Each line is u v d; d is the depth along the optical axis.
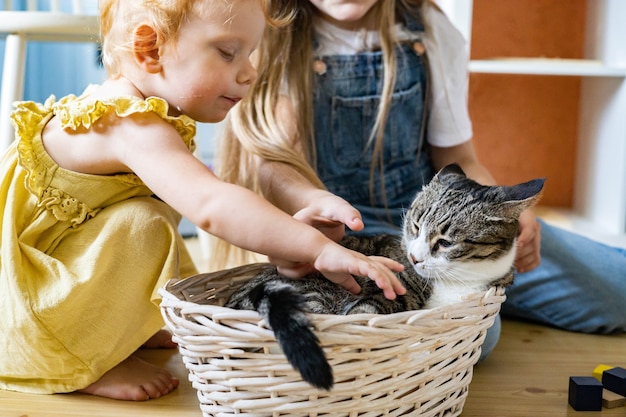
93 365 1.26
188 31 1.21
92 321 1.25
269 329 0.98
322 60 1.63
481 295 1.11
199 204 1.13
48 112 1.33
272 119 1.55
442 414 1.14
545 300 1.66
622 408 1.25
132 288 1.27
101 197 1.30
